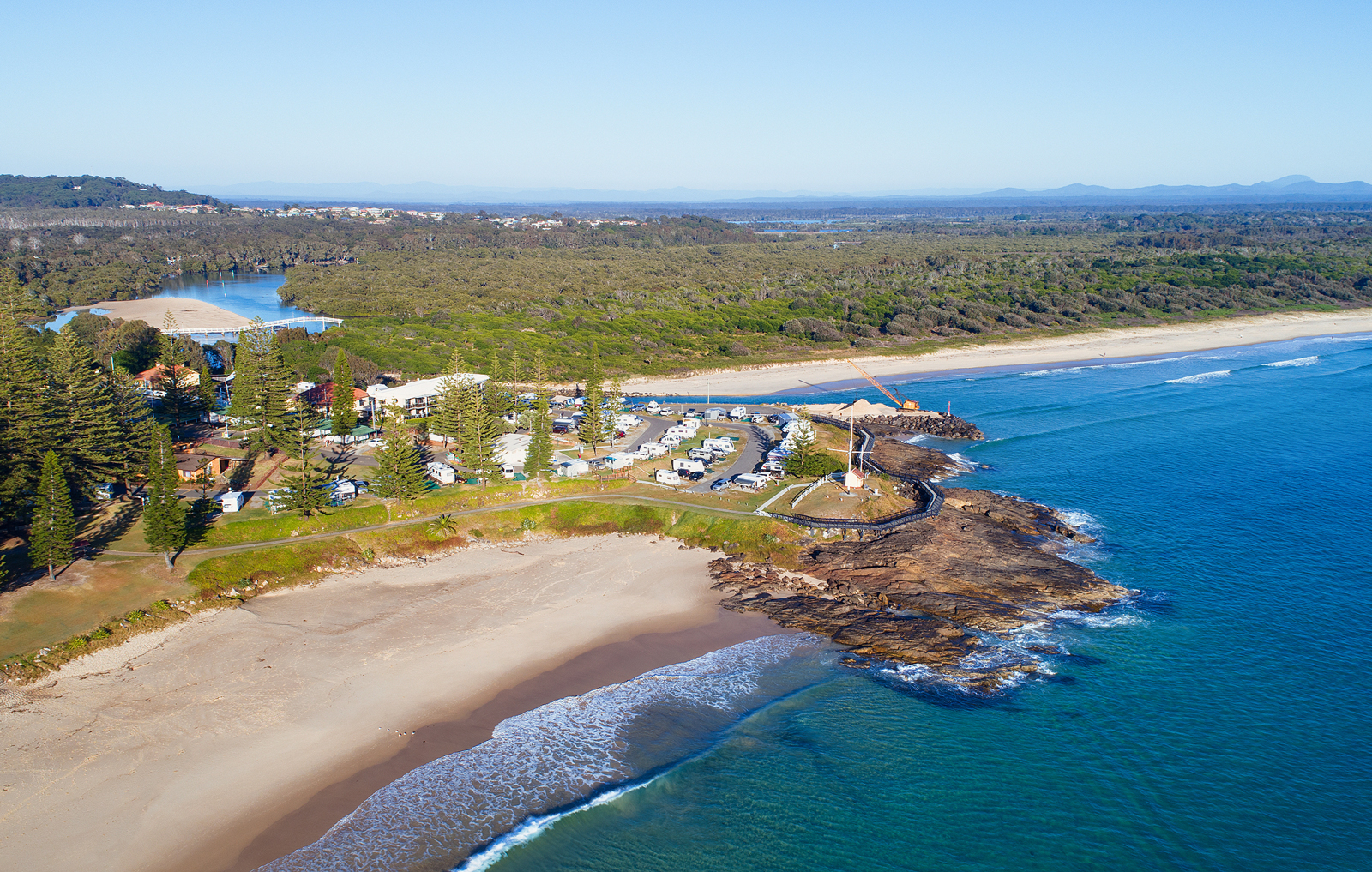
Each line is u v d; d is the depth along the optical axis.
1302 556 65.81
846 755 42.47
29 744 41.03
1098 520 74.12
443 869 34.91
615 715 45.66
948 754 42.66
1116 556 66.50
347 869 34.69
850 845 36.69
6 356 63.75
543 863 35.44
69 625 50.31
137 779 39.16
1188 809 38.84
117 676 47.12
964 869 35.41
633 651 52.38
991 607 57.56
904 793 39.88
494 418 80.19
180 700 45.25
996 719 45.56
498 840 36.50
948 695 47.72
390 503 69.44
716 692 48.00
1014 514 74.94
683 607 58.16
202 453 81.00
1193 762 41.97
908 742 43.59
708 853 36.19
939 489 80.00
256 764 40.59
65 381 69.06
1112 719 45.38
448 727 44.12
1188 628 55.16
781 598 59.59
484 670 49.56
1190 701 47.00
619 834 37.06
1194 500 79.12
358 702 45.81
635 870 35.22
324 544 63.19
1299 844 36.69
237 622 53.59
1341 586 60.72
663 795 39.56
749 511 71.25
